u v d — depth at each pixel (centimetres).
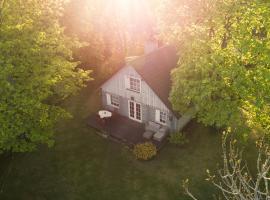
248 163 2584
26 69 2094
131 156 2762
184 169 2600
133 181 2509
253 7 2177
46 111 2173
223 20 2431
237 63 2050
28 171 2617
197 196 2350
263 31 2234
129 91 3111
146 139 2942
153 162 2688
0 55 1905
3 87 1923
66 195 2403
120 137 2962
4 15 2077
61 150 2845
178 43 2916
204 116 2338
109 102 3381
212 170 2567
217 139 2892
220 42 2300
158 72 2977
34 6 2291
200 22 2925
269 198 999
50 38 2297
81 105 3512
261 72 1872
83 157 2767
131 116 3259
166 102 2841
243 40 1978
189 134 2992
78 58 3625
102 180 2530
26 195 2405
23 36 2131
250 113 2166
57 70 2319
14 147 2088
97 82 3841
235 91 2062
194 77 2328
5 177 2556
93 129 3117
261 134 2802
